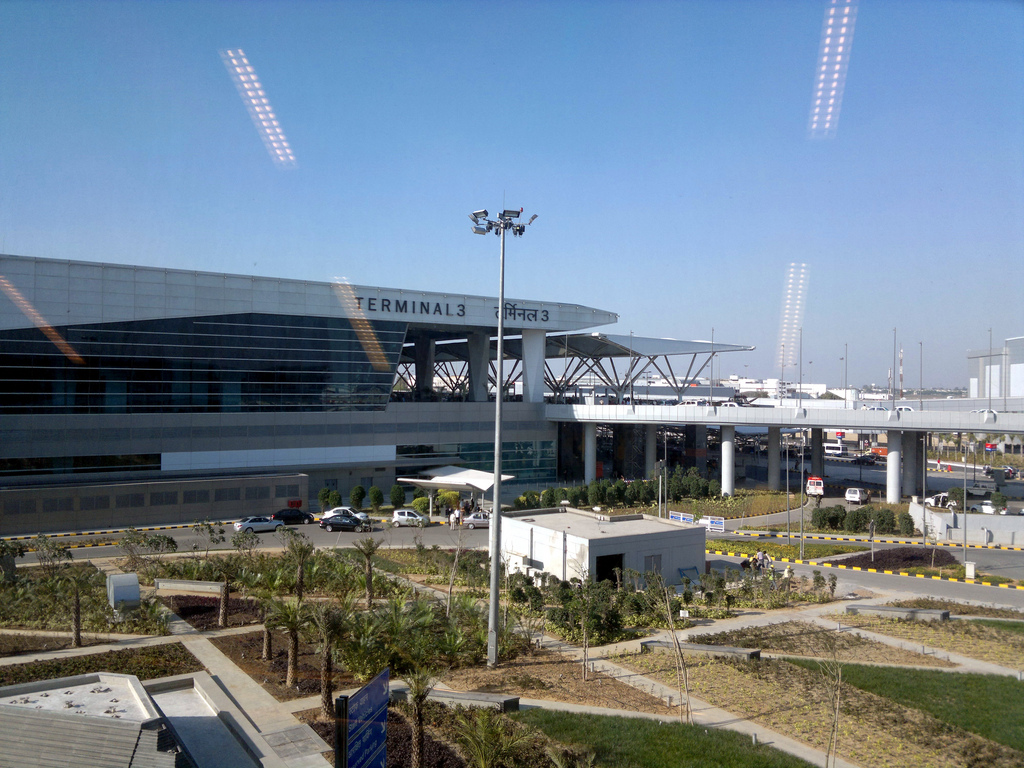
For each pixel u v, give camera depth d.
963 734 14.06
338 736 8.48
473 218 18.44
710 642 20.28
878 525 42.59
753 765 12.38
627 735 13.52
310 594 23.73
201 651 18.27
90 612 20.94
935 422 47.81
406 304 56.47
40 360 43.56
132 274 46.16
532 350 64.62
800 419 51.88
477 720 12.68
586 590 22.53
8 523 37.12
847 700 15.73
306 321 52.44
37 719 11.38
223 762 12.41
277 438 51.78
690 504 50.84
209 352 48.91
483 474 52.62
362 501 53.41
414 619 17.11
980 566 33.50
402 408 57.50
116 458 46.03
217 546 34.66
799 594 26.77
